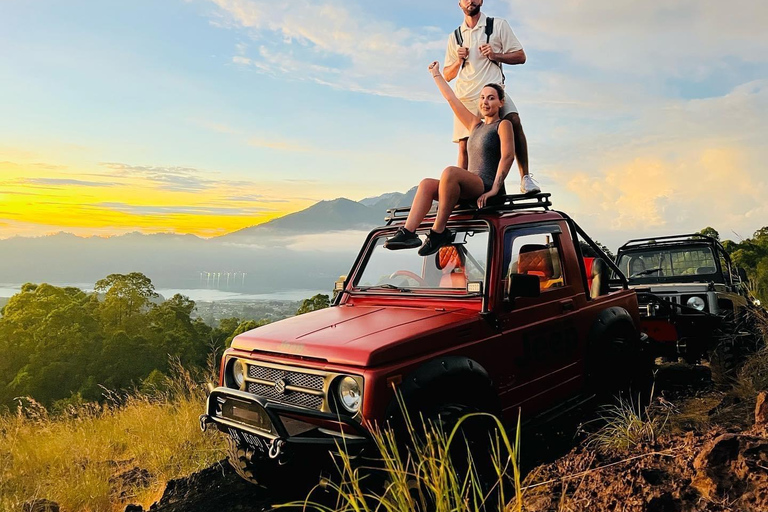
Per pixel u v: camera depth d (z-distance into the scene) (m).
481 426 3.26
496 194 4.31
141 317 70.38
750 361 5.49
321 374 3.17
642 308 6.90
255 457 3.57
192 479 4.45
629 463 2.52
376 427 2.76
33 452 6.25
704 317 6.67
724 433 2.40
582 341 4.55
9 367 57.72
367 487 3.06
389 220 4.89
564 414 4.21
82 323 63.22
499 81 5.98
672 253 8.71
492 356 3.64
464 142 5.54
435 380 3.14
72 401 41.03
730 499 2.08
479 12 6.00
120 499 4.82
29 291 71.94
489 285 3.79
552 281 4.43
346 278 4.79
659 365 7.62
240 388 3.73
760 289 8.88
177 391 8.02
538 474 2.90
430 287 4.24
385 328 3.46
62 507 4.78
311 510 3.54
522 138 5.15
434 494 2.75
